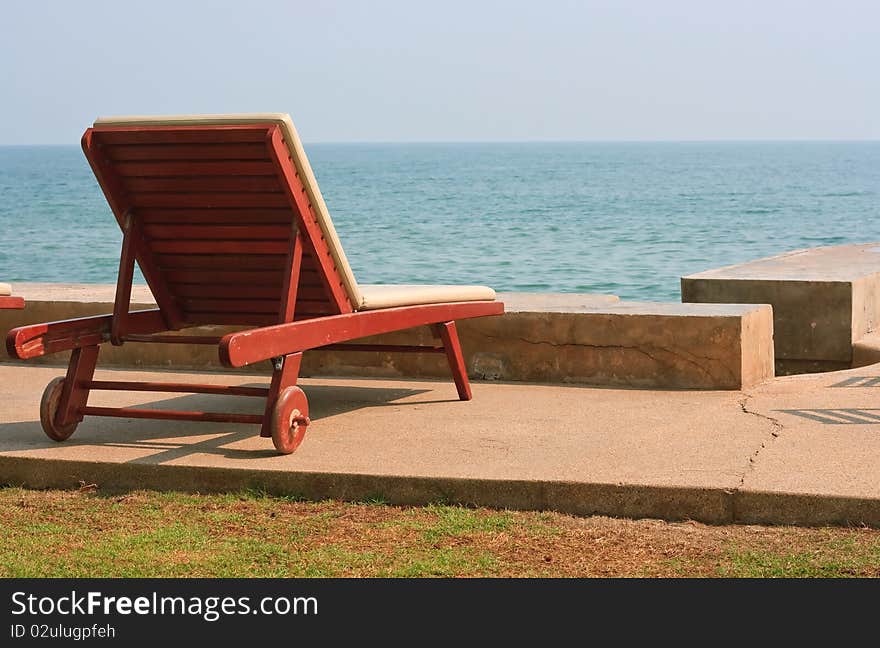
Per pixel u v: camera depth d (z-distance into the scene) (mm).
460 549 3527
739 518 3709
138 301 6863
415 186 83562
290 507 4012
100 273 27500
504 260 28438
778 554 3398
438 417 5109
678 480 3830
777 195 65500
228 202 4566
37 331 4422
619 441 4508
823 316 8742
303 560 3459
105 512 3998
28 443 4664
